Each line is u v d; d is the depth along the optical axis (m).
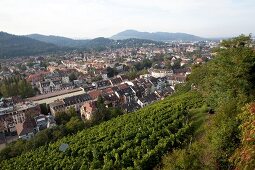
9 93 176.75
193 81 99.44
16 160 78.81
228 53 55.41
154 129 69.31
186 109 78.12
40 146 90.00
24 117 135.25
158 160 54.00
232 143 34.25
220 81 54.62
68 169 62.53
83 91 183.25
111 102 145.50
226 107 40.78
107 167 55.38
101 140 77.06
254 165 22.34
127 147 63.53
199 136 56.44
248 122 27.94
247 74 50.06
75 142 80.62
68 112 129.12
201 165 34.12
